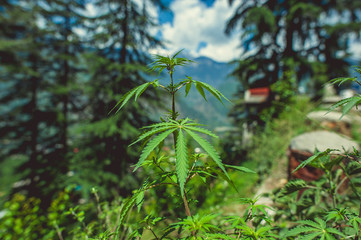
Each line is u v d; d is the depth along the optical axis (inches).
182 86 29.1
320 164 45.1
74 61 400.8
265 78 337.7
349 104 23.8
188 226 28.1
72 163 285.4
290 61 284.2
